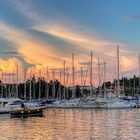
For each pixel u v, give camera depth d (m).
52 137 56.53
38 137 56.78
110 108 135.88
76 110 130.88
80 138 55.19
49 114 111.31
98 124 77.94
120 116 101.25
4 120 88.31
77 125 75.94
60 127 71.69
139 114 108.56
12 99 113.62
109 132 62.28
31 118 94.94
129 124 77.31
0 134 60.56
